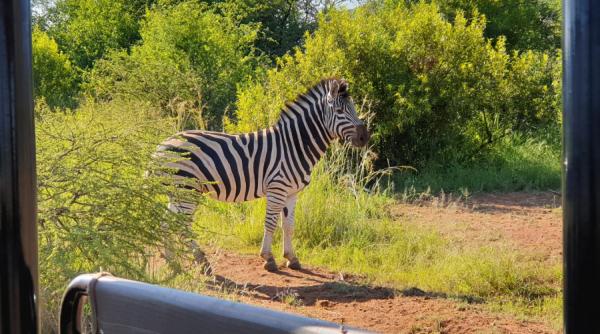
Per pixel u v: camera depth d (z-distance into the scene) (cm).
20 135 143
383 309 717
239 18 2395
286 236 891
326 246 1012
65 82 2308
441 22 1562
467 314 701
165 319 170
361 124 871
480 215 1210
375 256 941
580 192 103
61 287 507
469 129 1648
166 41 1992
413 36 1543
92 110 635
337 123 870
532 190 1435
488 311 719
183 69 1950
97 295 187
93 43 2612
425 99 1498
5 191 142
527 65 1630
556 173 1521
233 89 1945
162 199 698
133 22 2612
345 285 801
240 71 2023
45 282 508
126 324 180
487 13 2272
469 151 1631
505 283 805
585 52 101
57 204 551
